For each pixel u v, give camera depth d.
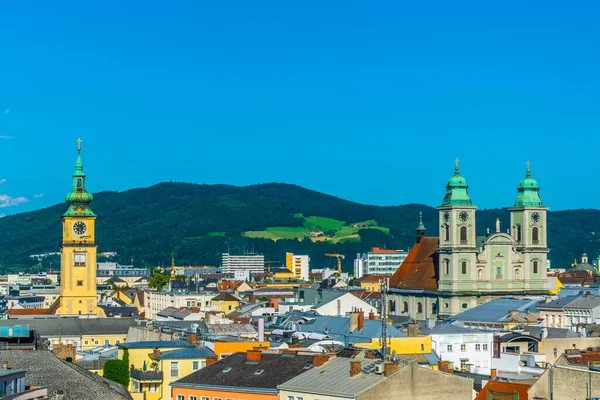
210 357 183.50
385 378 137.88
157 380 181.62
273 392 148.25
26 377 144.62
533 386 132.38
